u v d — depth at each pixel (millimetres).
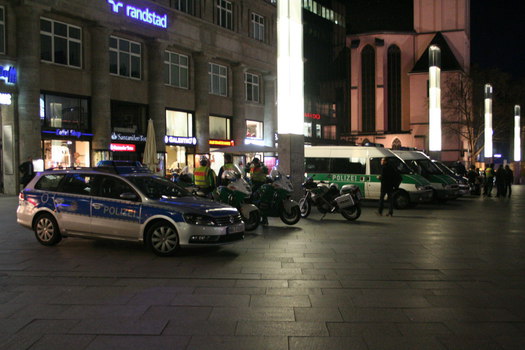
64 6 25297
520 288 6559
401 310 5508
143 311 5441
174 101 34031
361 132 89125
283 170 17219
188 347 4359
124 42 30266
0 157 26125
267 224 13508
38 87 24438
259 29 42375
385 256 8875
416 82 86750
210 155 36625
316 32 71562
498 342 4496
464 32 88125
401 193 18906
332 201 14695
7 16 23656
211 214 8828
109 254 9055
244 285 6672
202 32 35250
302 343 4465
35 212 9992
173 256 8797
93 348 4336
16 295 6148
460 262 8344
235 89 39688
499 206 20812
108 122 28156
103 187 9523
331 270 7656
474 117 66000
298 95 17281
